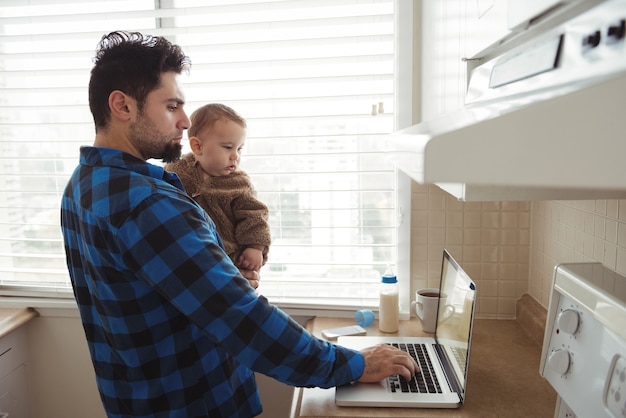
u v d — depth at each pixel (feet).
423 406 3.37
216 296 2.70
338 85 5.44
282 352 2.85
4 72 5.83
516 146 1.45
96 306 3.03
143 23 5.66
